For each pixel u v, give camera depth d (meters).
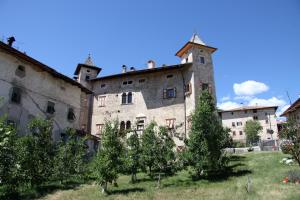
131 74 39.94
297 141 18.20
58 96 30.30
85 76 43.12
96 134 38.34
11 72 25.25
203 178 19.67
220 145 20.69
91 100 41.28
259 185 15.74
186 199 14.32
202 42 39.94
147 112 37.53
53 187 17.95
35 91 27.48
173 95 37.12
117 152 17.83
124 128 37.69
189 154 20.08
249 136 59.44
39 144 17.92
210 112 21.45
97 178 16.91
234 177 18.66
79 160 21.38
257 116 66.88
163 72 39.03
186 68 37.78
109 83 41.34
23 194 15.45
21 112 25.41
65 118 30.61
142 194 15.82
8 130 12.50
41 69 28.62
